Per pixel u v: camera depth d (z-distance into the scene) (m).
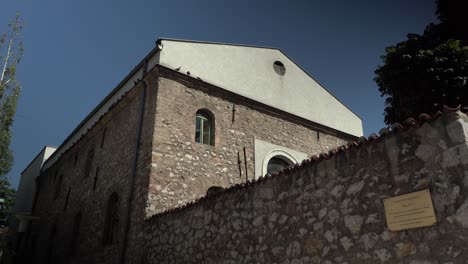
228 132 12.35
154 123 10.57
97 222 12.00
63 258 13.91
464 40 11.55
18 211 24.11
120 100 12.88
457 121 3.81
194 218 7.56
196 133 11.77
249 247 6.02
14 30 13.99
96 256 11.24
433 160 3.95
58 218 16.23
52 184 19.39
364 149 4.76
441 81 10.34
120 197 11.05
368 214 4.47
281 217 5.64
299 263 5.14
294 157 13.99
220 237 6.68
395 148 4.38
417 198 3.99
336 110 17.17
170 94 11.30
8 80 13.21
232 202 6.68
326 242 4.87
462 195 3.61
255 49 15.05
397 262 4.03
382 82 11.80
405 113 11.27
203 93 12.25
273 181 5.98
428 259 3.76
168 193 10.01
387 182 4.37
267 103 14.26
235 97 13.12
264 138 13.36
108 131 13.76
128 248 9.66
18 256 18.38
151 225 9.04
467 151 3.65
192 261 7.22
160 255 8.30
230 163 11.89
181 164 10.62
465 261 3.45
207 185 10.97
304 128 15.10
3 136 12.37
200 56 12.94
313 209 5.19
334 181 5.02
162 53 11.91
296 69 16.34
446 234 3.66
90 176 14.05
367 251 4.36
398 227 4.10
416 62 10.74
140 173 10.36
